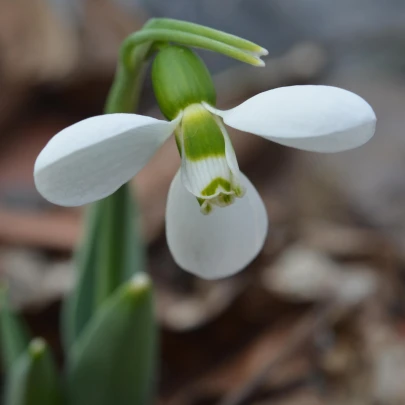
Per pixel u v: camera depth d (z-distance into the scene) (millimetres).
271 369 261
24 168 362
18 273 283
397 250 335
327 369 264
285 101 150
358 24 475
